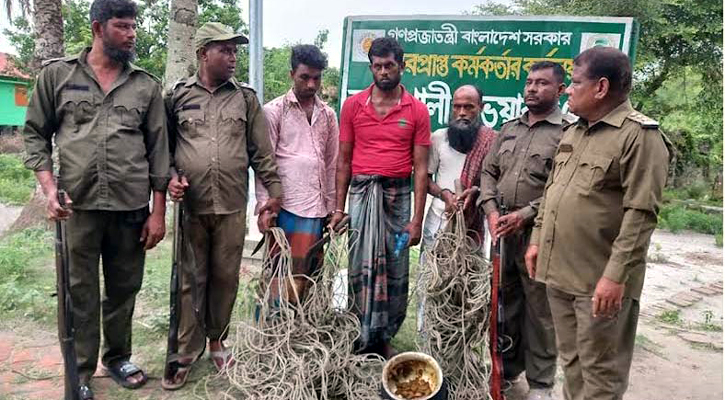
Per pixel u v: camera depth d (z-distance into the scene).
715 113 12.93
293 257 2.96
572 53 3.93
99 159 2.51
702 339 4.29
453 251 2.71
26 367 3.09
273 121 2.93
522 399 2.94
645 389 3.31
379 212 2.90
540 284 2.69
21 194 10.71
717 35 11.63
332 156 3.09
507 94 4.09
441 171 3.09
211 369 3.10
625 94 2.08
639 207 1.95
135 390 2.89
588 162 2.11
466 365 2.63
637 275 2.11
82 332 2.72
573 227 2.14
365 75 4.33
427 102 4.27
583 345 2.17
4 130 22.03
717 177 15.30
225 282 2.95
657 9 10.78
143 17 15.55
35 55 6.48
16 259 4.93
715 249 9.05
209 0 15.78
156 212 2.72
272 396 2.57
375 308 2.92
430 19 4.20
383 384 2.45
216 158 2.72
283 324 2.69
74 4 14.83
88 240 2.61
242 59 15.38
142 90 2.61
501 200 2.64
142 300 4.20
